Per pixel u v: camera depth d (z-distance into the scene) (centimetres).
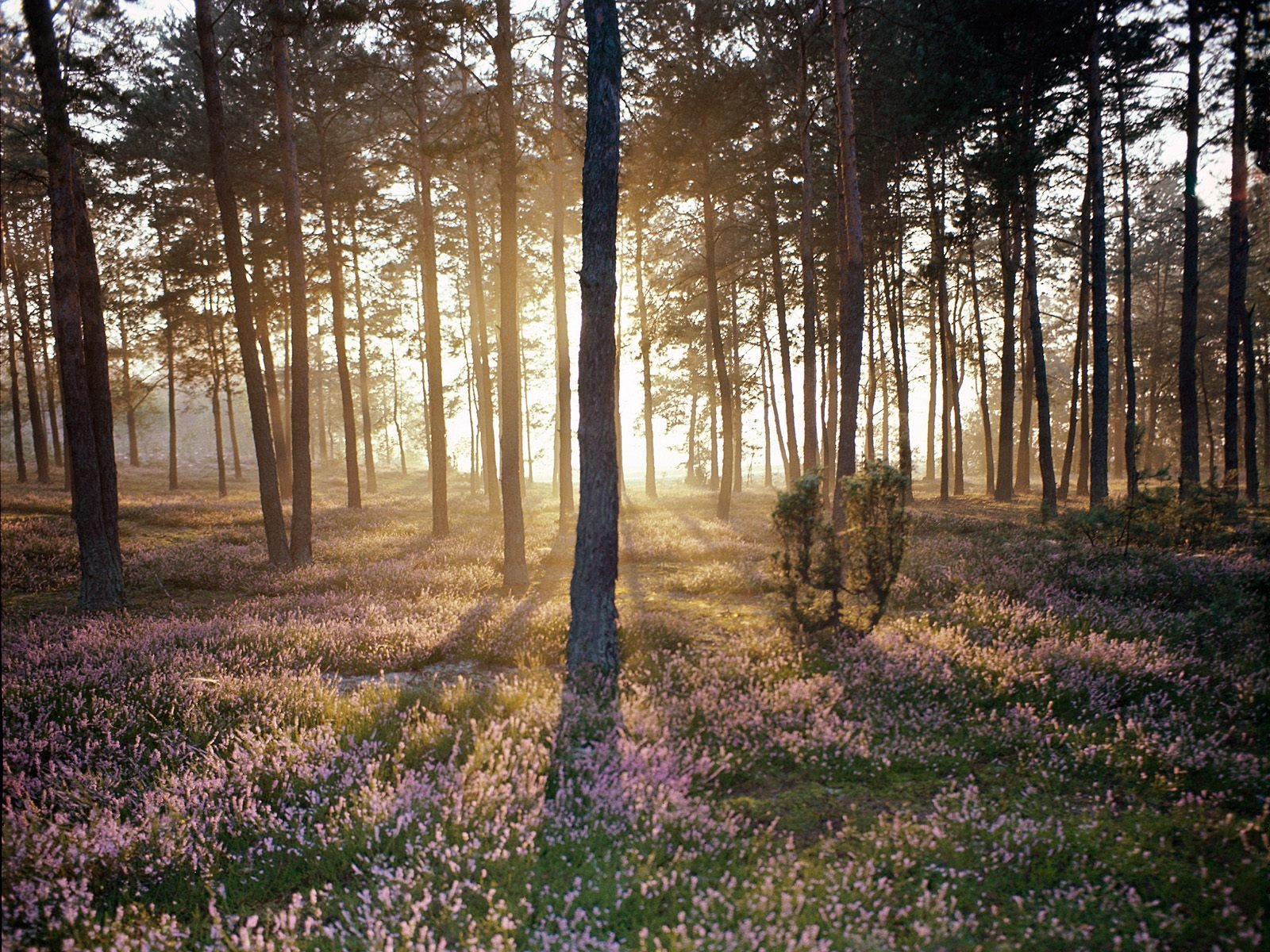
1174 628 877
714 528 2245
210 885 408
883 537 898
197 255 2677
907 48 2311
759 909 367
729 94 2162
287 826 474
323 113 2481
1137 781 525
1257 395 4900
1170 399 4628
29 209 3100
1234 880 385
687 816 473
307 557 1739
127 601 1338
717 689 729
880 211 2756
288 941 349
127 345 3819
